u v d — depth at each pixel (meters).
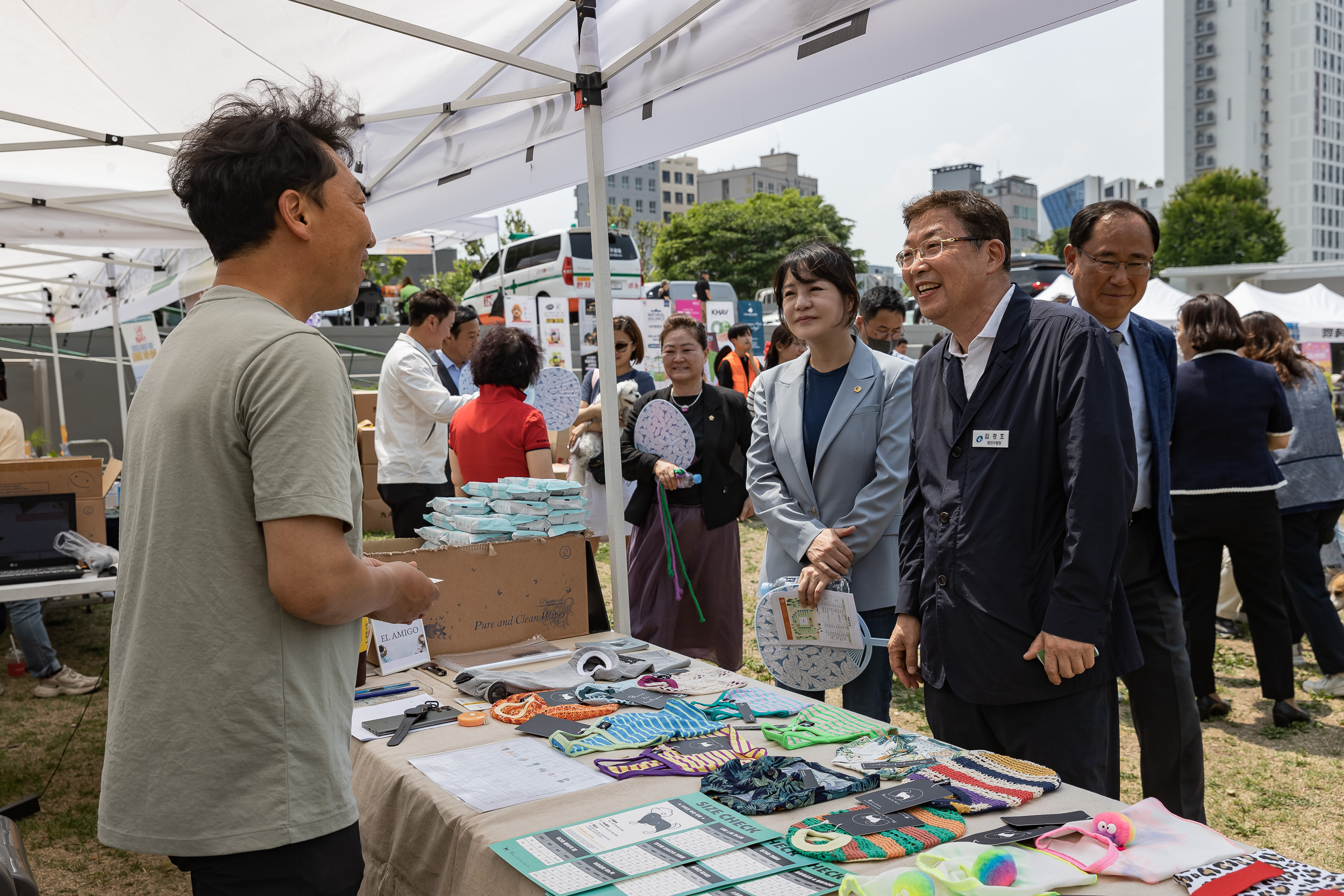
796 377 2.76
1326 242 116.94
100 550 3.21
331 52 3.55
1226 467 3.99
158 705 1.19
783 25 2.60
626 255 15.90
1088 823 1.37
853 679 2.48
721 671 2.41
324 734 1.27
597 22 3.17
